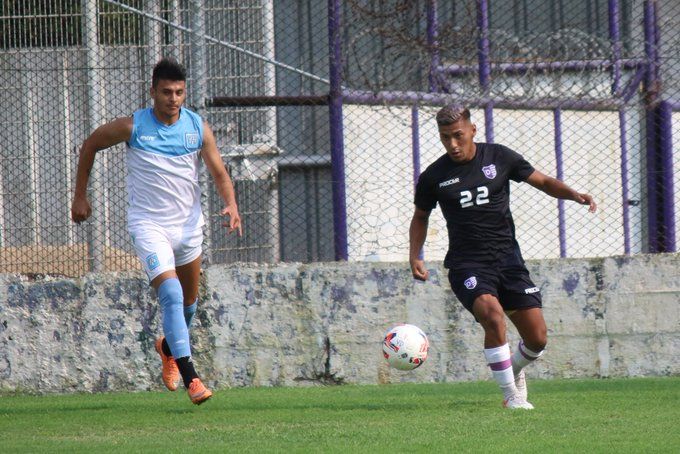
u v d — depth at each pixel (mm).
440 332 27969
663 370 27938
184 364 19516
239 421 19953
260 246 31078
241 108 30953
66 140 29641
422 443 15797
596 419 18562
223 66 32375
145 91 29688
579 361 28047
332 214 31328
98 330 28234
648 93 31453
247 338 28078
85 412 22688
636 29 33375
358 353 28031
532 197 34906
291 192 32500
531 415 19250
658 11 32469
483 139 33156
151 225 20500
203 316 28094
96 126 29578
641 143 32156
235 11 32812
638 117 32219
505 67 31047
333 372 28016
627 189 32625
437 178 20062
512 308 20281
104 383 28203
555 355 28062
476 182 19812
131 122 20344
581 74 31578
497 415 19359
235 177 30703
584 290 28047
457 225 19969
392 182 31812
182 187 20734
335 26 29781
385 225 31719
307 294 28094
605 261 28016
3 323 28344
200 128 20828
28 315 28328
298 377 28062
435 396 24188
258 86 32406
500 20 35406
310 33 34156
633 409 20266
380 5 29781
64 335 28250
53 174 29656
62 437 18297
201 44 29141
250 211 31047
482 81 30734
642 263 27938
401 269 28047
